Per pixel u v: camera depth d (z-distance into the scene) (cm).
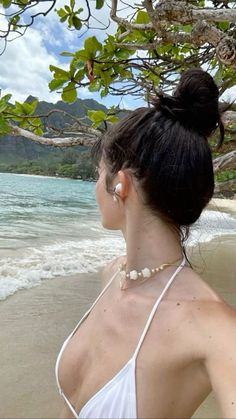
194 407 91
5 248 838
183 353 88
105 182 113
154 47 339
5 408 265
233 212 2136
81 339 113
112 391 92
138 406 90
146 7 265
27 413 261
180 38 267
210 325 87
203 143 100
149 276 104
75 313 449
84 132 401
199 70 103
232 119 297
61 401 276
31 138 402
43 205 2164
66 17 376
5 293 509
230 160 374
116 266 140
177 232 106
